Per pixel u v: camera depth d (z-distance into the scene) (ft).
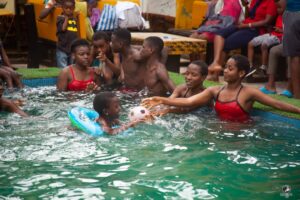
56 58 29.17
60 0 28.48
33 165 13.09
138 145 14.78
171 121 17.35
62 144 14.71
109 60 22.99
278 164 13.39
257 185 12.04
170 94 21.49
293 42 21.29
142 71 21.95
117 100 16.51
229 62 17.98
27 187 11.74
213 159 13.70
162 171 12.78
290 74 21.85
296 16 21.13
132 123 16.35
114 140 15.16
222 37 26.84
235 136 15.88
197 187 11.86
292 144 15.15
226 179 12.32
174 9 34.73
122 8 30.17
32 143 14.75
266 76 26.91
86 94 21.31
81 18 27.61
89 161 13.43
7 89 22.06
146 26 33.17
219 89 18.49
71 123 16.28
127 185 11.89
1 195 11.29
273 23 27.14
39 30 29.71
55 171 12.71
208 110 18.99
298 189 11.75
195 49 26.99
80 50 21.91
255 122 17.57
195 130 16.40
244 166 13.26
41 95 21.11
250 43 26.53
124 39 21.98
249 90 17.98
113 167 13.02
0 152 13.98
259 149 14.62
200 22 32.17
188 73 19.19
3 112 18.07
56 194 11.35
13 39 34.32
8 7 30.25
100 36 23.12
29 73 23.84
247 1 28.09
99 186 11.83
